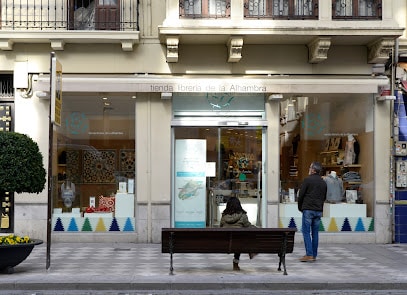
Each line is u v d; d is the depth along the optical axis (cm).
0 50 1453
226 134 1505
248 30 1380
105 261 1205
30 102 1462
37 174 1082
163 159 1473
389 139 1488
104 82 1409
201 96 1496
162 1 1472
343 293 965
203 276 1037
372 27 1390
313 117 1514
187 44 1466
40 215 1458
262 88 1424
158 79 1414
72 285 980
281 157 1498
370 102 1505
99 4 1457
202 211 1497
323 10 1403
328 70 1482
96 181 1491
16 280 987
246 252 1053
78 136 1494
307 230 1208
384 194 1485
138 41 1449
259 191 1500
